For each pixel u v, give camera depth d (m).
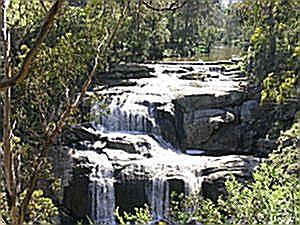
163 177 14.77
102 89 18.61
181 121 18.27
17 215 2.31
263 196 5.50
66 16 11.21
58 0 1.81
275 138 16.77
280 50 16.38
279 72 15.77
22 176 5.04
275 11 16.25
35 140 9.19
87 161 14.69
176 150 17.22
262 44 17.61
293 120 15.64
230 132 18.12
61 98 8.11
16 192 2.31
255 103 18.33
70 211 14.40
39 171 2.58
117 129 17.30
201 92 18.89
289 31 15.83
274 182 6.02
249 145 17.89
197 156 16.66
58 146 14.49
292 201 5.34
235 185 6.21
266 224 5.35
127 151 15.73
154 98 18.19
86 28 9.55
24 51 7.20
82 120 15.00
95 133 15.52
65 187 14.16
